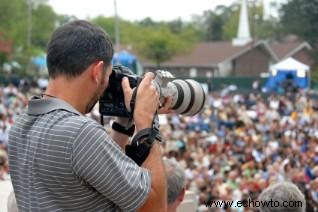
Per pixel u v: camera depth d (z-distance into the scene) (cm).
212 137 2855
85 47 342
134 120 361
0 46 8594
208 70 8294
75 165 326
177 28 9256
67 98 346
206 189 1828
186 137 2819
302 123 3459
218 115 3744
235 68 8200
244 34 8238
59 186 332
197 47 8606
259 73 7656
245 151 2445
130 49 8388
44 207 336
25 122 347
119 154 334
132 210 335
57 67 345
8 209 485
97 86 351
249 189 1822
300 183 1756
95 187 330
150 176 345
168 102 375
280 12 5062
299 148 2552
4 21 9975
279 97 4397
